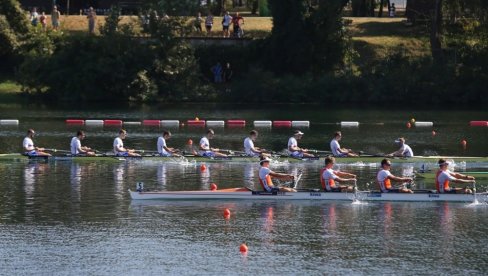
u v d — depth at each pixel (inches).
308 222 5201.8
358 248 4682.6
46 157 7377.0
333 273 4298.7
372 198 5753.0
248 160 7362.2
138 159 7347.4
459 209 5536.4
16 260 4475.9
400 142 7377.0
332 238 4864.7
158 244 4751.5
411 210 5506.9
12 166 7071.9
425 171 6717.5
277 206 5615.2
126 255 4562.0
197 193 5767.7
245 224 5157.5
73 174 6697.8
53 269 4345.5
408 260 4485.7
